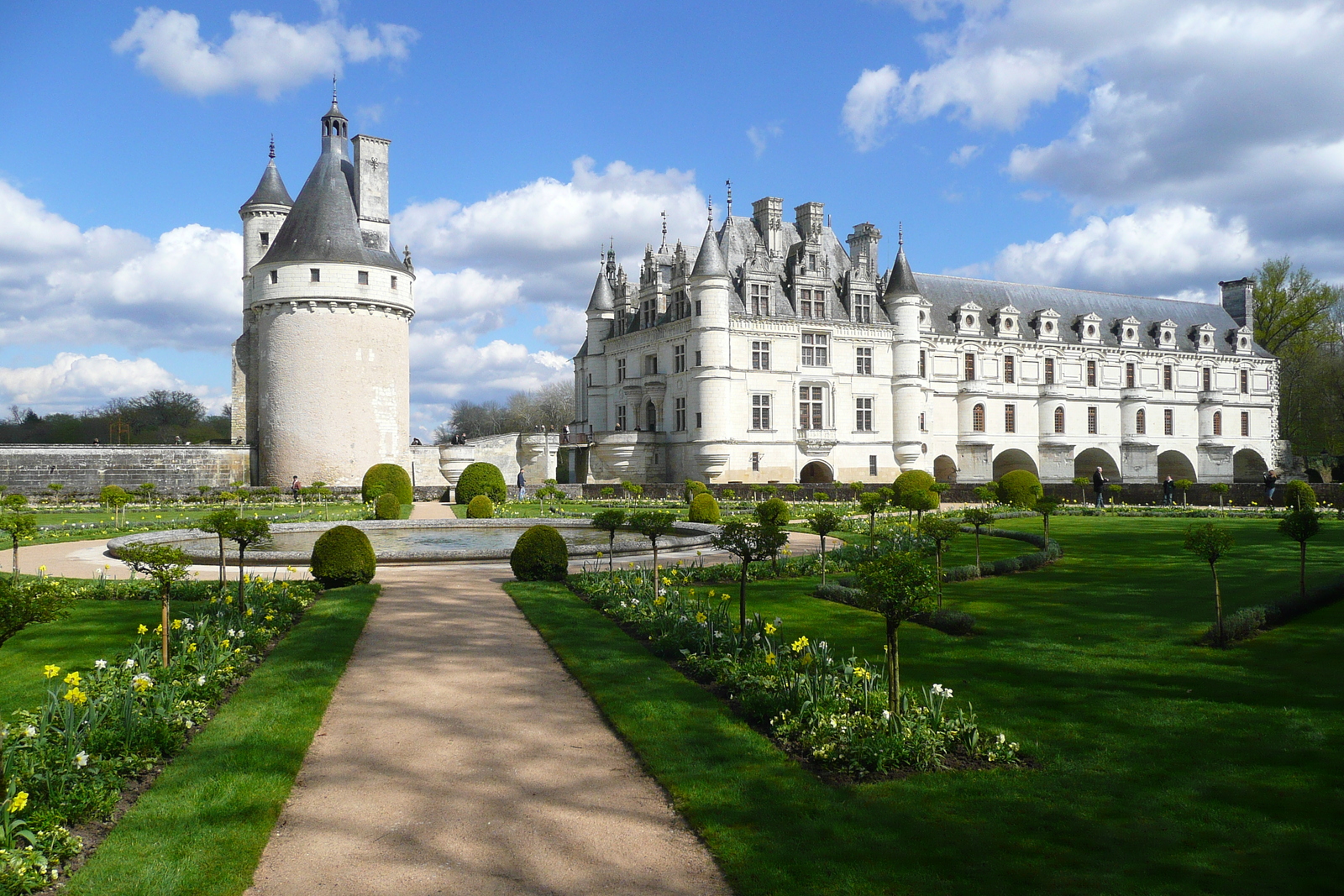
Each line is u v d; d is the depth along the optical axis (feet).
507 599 58.44
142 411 353.72
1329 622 45.70
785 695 31.71
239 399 218.59
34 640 43.88
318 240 192.13
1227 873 20.40
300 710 32.91
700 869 21.49
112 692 30.50
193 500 167.43
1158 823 23.07
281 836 23.32
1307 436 306.35
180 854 21.71
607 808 25.00
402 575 70.69
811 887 20.08
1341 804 23.94
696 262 208.44
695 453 209.05
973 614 50.88
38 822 22.07
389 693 36.27
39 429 333.62
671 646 41.75
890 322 235.40
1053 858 21.27
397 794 26.09
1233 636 42.06
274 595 53.06
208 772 26.66
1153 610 50.47
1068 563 72.13
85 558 82.23
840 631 46.52
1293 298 313.94
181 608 52.60
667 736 29.81
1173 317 300.40
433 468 220.43
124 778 26.02
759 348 215.10
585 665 39.52
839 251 243.19
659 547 87.92
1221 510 131.23
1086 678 36.58
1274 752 27.78
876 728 28.55
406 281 205.77
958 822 23.26
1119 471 277.85
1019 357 263.90
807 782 25.95
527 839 23.12
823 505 148.56
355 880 21.03
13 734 25.90
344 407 192.34
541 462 231.91
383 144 209.15
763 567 69.31
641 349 236.02
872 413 231.30
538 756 29.09
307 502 167.43
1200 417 292.20
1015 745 28.04
